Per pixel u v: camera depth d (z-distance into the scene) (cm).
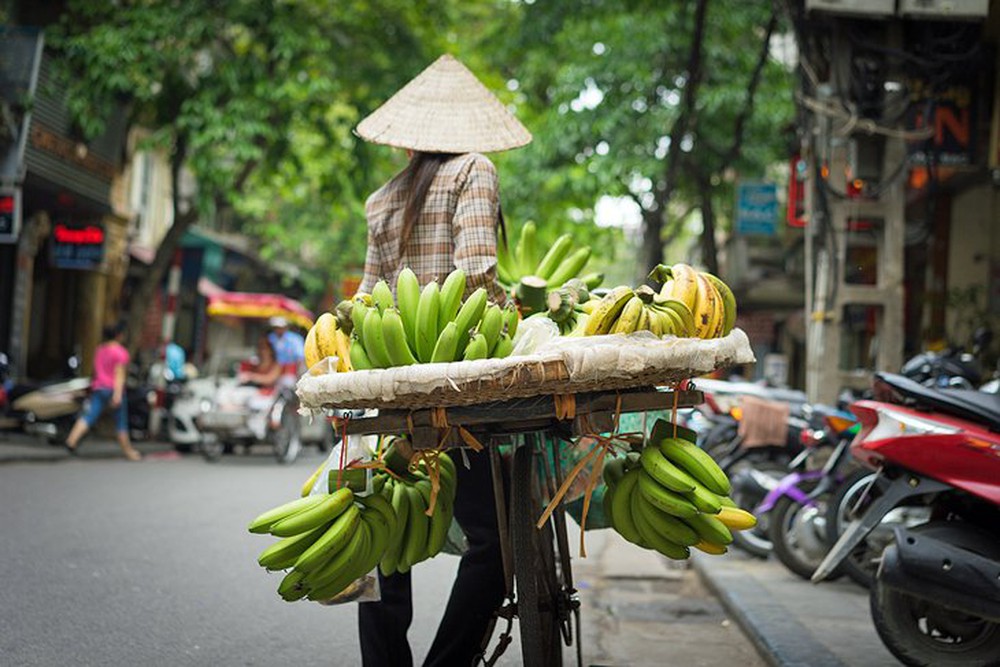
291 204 2997
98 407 1483
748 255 2327
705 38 1722
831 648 527
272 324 1575
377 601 366
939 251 1367
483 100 386
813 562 734
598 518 388
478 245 366
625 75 1720
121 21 1639
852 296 893
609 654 538
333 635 543
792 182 1227
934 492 507
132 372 1767
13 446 1511
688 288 342
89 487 1098
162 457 1597
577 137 1756
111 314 2175
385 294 314
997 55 1005
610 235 2109
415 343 312
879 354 898
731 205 2056
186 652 500
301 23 1667
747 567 789
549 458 368
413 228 378
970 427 502
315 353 337
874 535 666
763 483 802
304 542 320
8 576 641
